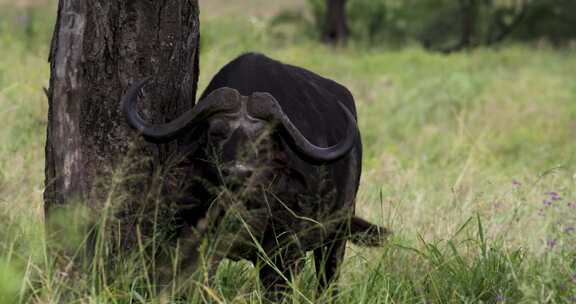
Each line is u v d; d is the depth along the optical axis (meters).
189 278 8.87
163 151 9.72
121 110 9.34
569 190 12.92
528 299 8.73
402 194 13.77
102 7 9.30
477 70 40.44
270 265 9.28
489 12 66.25
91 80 9.38
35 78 17.14
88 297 8.30
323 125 10.10
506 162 19.19
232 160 8.61
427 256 10.19
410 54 44.50
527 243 10.98
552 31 66.56
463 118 23.16
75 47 9.30
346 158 10.65
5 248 9.05
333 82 11.64
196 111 8.66
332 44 56.06
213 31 35.47
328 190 10.09
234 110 8.68
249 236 9.27
